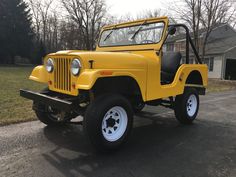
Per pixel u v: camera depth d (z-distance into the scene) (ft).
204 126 18.12
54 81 13.73
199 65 19.01
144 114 21.30
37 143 13.80
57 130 16.08
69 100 12.69
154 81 14.70
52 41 153.89
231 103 28.68
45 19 152.05
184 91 18.11
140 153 12.78
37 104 15.64
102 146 12.25
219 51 91.35
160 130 16.90
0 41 130.11
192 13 69.56
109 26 18.51
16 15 133.08
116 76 12.73
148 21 16.31
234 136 15.85
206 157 12.46
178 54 17.90
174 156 12.50
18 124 17.24
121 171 10.82
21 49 136.05
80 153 12.59
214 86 53.42
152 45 15.56
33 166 11.10
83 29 97.86
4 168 10.86
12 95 28.73
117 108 12.69
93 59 11.96
